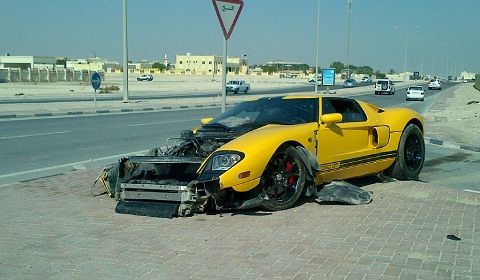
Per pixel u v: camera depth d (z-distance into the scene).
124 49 33.72
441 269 4.22
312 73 154.50
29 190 7.52
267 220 5.69
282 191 6.09
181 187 5.83
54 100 37.78
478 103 34.78
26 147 12.65
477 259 4.45
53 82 79.94
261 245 4.87
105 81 91.69
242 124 6.68
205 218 5.82
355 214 5.89
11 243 5.06
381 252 4.63
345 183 6.66
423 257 4.50
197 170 5.82
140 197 6.10
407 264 4.34
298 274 4.15
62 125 18.84
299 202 6.49
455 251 4.64
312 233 5.21
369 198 6.40
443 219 5.67
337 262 4.40
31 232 5.41
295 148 6.13
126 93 34.25
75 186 7.78
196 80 111.56
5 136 14.96
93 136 15.24
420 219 5.67
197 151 6.23
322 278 4.07
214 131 6.59
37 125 18.73
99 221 5.79
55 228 5.55
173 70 166.00
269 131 6.00
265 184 5.92
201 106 33.16
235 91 53.91
